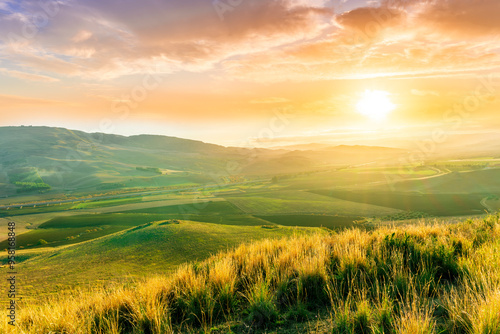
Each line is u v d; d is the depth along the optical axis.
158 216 98.94
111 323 3.99
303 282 4.57
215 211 105.12
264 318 3.83
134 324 4.20
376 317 3.29
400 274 4.34
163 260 41.69
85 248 52.41
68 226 90.00
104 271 36.03
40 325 4.39
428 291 4.04
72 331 4.01
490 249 4.95
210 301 4.30
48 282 31.36
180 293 4.80
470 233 7.30
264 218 87.81
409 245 5.82
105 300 4.90
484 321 2.74
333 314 3.77
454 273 4.72
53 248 62.22
